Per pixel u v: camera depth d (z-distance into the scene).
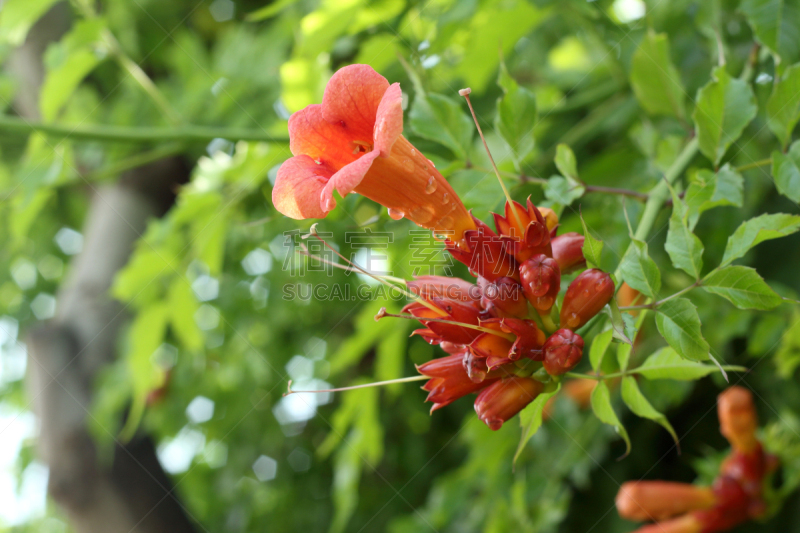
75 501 4.11
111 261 4.69
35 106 4.65
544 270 1.61
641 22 3.05
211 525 5.72
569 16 3.16
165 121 3.86
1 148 4.61
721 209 2.97
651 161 2.56
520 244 1.67
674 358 1.71
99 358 4.39
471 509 4.29
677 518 3.12
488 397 1.65
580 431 3.57
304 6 3.42
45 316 6.31
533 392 1.65
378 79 1.54
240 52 3.86
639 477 3.84
